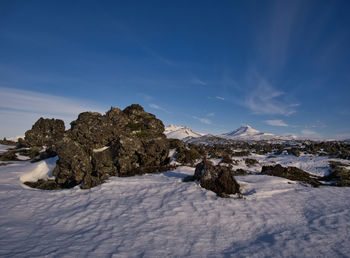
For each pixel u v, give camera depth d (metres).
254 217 11.27
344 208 12.71
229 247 8.17
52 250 7.32
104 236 8.66
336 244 8.34
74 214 11.27
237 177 22.31
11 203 13.12
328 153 47.44
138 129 29.69
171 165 27.16
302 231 9.60
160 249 7.74
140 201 13.39
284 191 16.70
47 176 23.56
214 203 13.16
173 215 11.18
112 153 23.48
